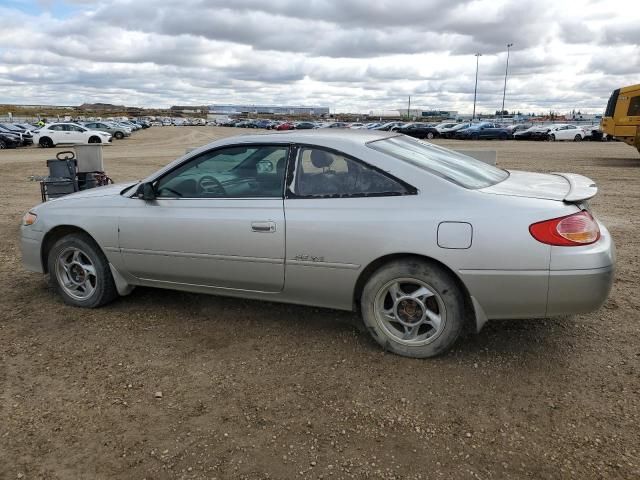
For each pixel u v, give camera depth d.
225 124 108.00
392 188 3.62
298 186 3.85
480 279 3.37
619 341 3.92
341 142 3.83
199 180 4.21
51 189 7.79
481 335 4.05
